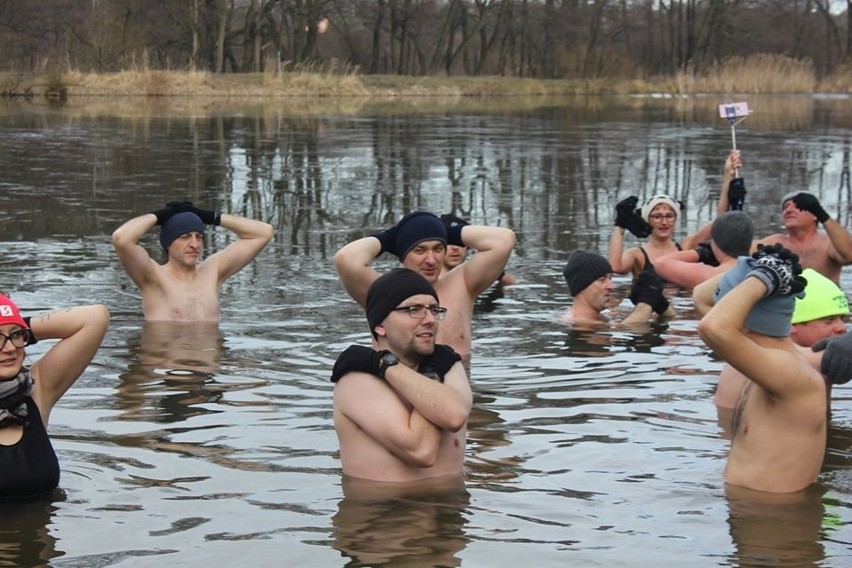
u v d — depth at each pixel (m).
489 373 8.03
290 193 18.34
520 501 5.53
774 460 5.71
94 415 6.93
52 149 24.56
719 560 4.82
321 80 50.31
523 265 12.54
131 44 52.66
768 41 78.81
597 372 8.08
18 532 5.14
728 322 5.54
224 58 61.94
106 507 5.45
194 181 19.61
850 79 60.31
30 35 50.69
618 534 5.12
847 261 11.12
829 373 6.11
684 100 52.66
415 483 5.79
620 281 11.80
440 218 8.84
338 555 4.87
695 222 16.19
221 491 5.67
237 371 8.00
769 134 30.66
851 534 5.13
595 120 36.50
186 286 9.64
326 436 6.56
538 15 71.38
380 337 6.07
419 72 68.75
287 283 11.26
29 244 13.24
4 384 5.57
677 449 6.36
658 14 81.44
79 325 6.02
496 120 36.19
